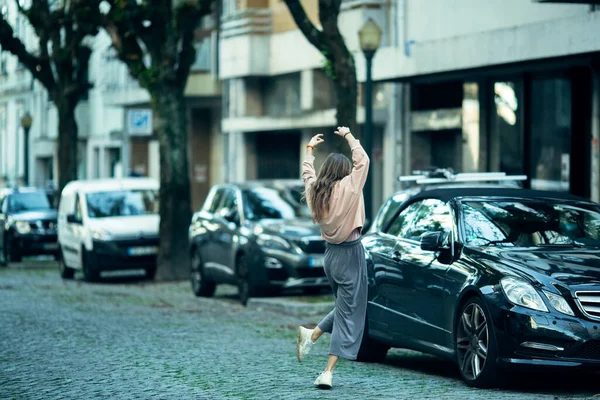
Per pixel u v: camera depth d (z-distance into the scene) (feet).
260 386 36.14
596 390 35.65
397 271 41.39
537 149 86.38
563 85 82.89
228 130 133.39
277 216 73.31
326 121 114.01
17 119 238.27
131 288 87.51
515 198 40.98
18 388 36.47
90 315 64.18
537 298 34.35
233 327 58.44
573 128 81.41
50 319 61.11
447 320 37.78
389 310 41.93
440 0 95.86
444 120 97.76
